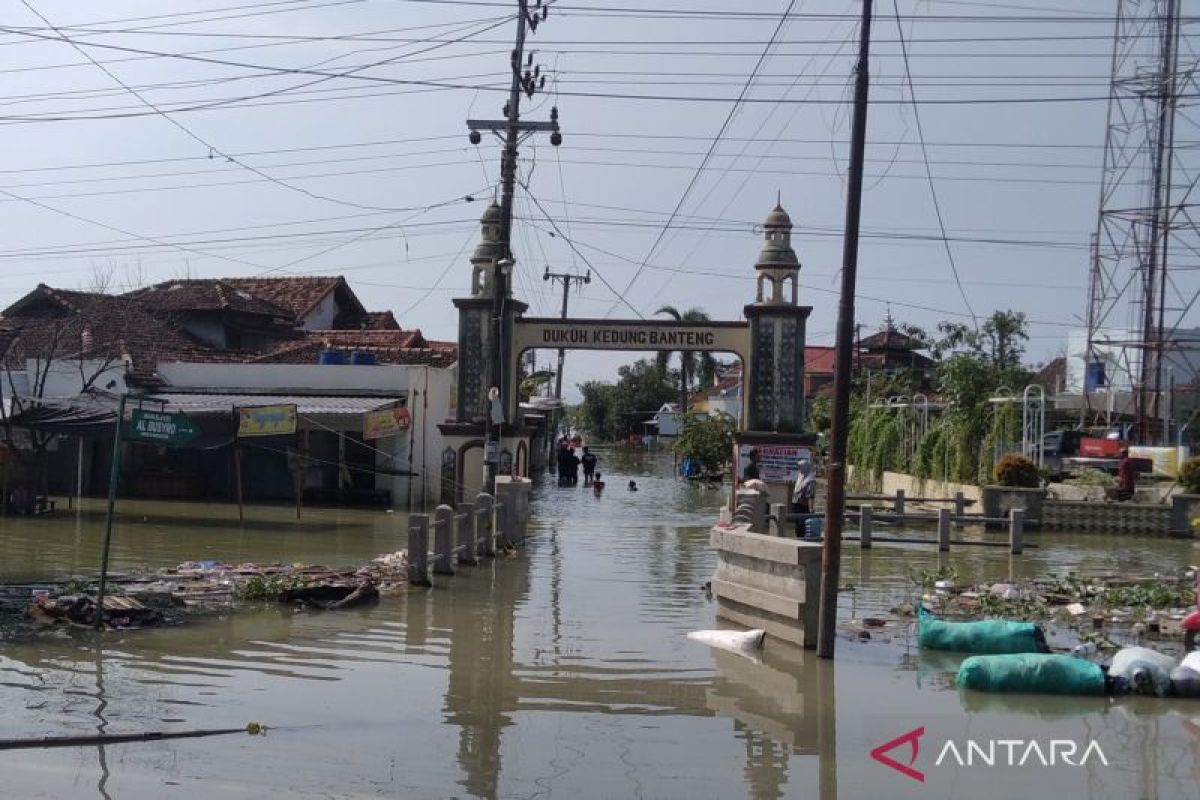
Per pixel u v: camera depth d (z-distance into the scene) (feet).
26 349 120.67
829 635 42.37
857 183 41.24
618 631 47.32
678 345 106.01
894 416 141.59
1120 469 106.01
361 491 109.81
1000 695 37.42
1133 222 123.13
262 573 57.67
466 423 106.73
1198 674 37.78
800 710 35.29
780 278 105.50
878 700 36.65
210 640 42.91
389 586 57.06
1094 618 51.62
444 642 44.09
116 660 38.93
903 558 76.23
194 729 31.22
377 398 113.91
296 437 107.04
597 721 33.55
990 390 118.52
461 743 30.94
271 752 29.53
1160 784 28.84
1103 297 128.06
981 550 82.28
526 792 27.20
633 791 27.61
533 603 53.88
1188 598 56.24
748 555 48.55
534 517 104.94
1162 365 148.15
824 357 255.70
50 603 45.62
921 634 44.75
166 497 109.91
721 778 28.81
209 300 141.59
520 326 107.34
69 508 95.45
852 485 150.10
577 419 414.62
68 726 30.99
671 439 310.04
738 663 41.73
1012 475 99.40
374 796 26.55
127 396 45.03
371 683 37.17
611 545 81.10
